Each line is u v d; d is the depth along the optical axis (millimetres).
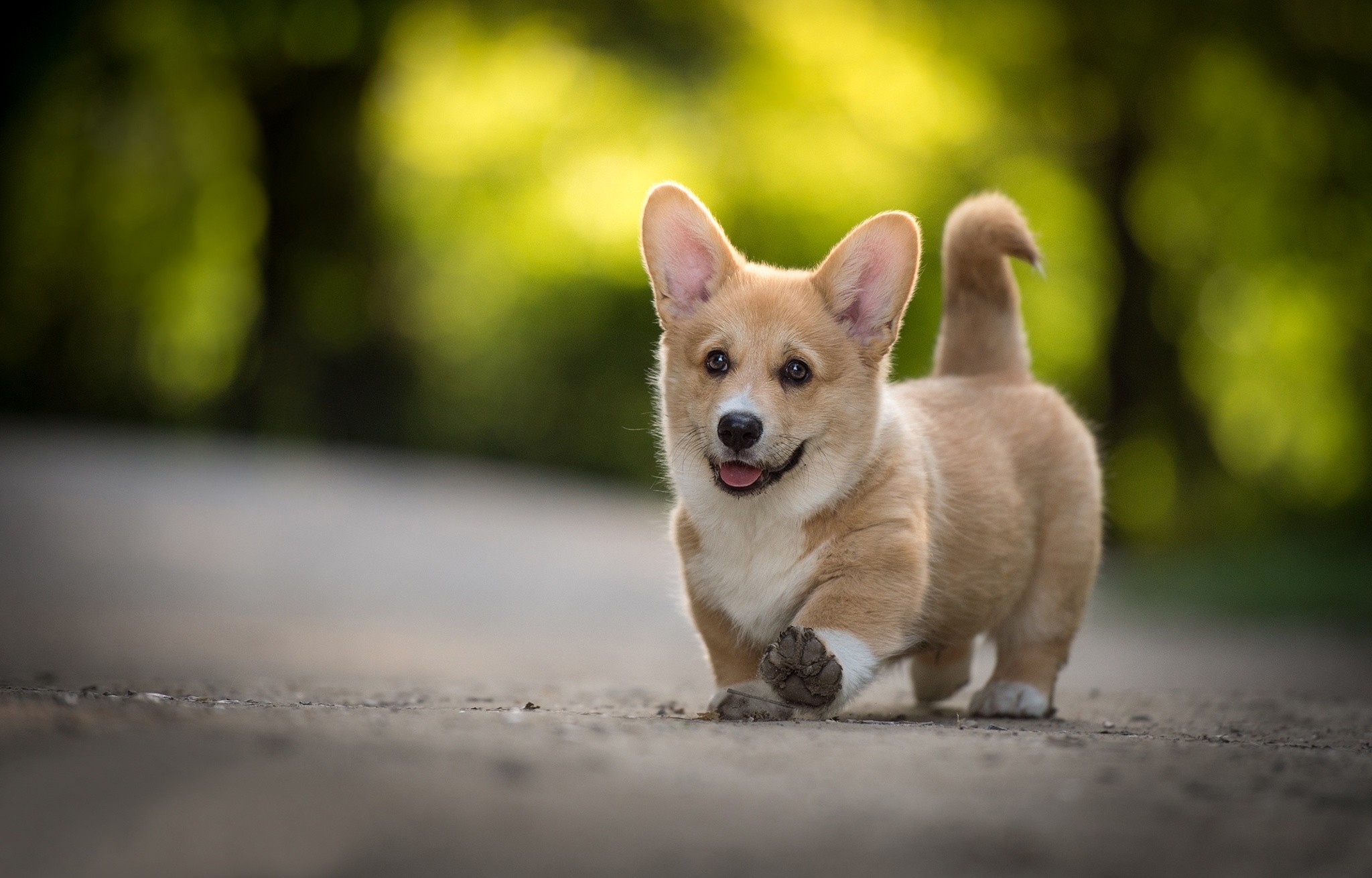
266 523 15992
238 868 2494
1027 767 3373
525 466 27500
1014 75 22156
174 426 26312
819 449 5219
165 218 25375
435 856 2561
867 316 5426
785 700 4820
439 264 27766
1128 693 7574
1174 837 2807
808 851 2656
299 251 24859
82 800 2756
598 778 3043
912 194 24953
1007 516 5656
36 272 24531
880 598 5062
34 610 10789
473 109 27156
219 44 23531
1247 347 23531
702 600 5398
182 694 5375
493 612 12859
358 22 23781
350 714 3781
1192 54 20953
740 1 24609
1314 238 22156
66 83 22766
